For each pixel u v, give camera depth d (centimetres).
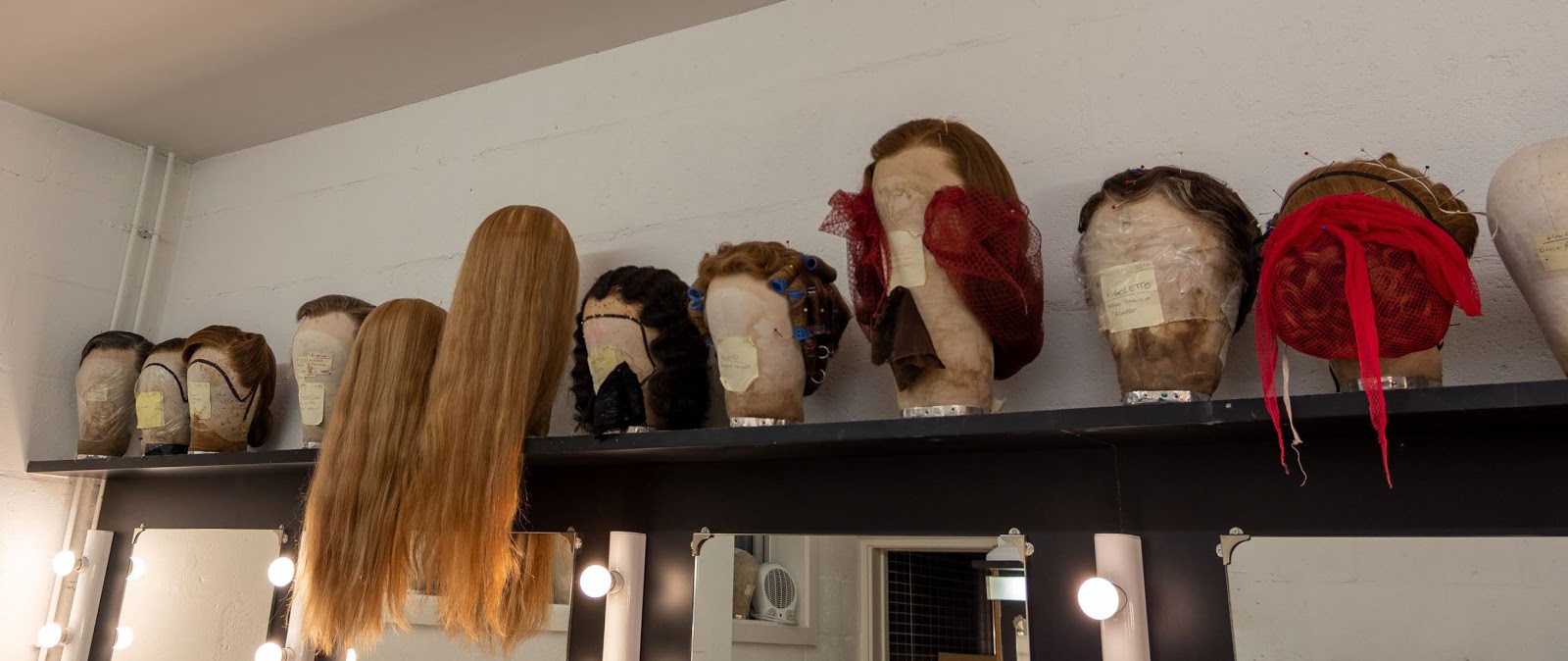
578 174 216
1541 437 118
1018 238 131
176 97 248
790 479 164
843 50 192
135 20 215
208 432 214
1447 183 138
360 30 216
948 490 150
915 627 148
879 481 156
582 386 172
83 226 260
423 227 235
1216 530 132
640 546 171
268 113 254
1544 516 116
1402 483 124
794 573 159
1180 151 156
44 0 207
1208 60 158
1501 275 132
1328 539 125
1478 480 120
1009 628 141
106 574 239
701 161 201
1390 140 143
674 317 165
